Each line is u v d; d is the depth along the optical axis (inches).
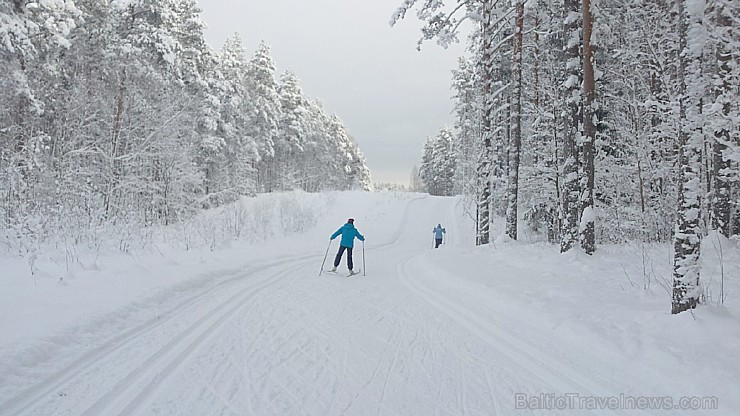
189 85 1155.3
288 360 210.8
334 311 312.5
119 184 855.7
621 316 259.1
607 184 672.4
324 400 169.2
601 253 475.2
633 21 642.8
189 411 156.3
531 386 185.8
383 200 1713.8
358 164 3607.3
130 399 163.0
